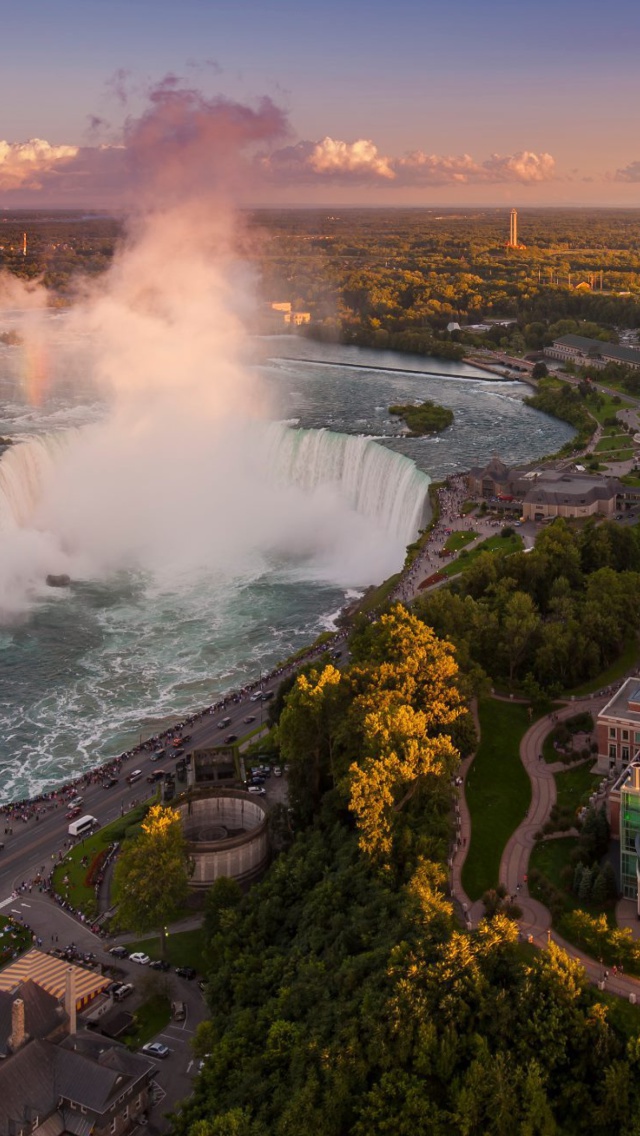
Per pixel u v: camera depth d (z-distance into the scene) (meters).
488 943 174.38
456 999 167.38
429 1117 158.38
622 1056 163.00
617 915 188.88
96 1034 182.12
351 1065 165.12
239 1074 171.75
